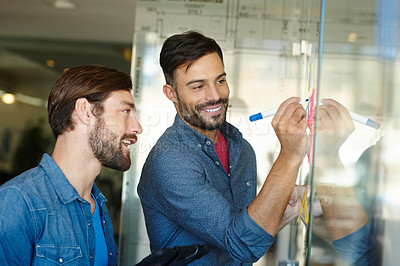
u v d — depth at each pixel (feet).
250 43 7.43
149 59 7.43
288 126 3.31
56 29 9.55
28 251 3.13
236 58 7.44
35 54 9.76
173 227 4.03
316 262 2.39
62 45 9.78
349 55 1.87
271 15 7.39
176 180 3.85
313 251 2.45
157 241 4.11
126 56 9.47
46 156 3.37
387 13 1.65
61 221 3.25
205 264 3.80
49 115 3.49
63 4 8.90
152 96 7.25
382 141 1.70
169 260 2.89
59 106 3.40
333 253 2.14
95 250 3.49
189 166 3.90
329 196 2.19
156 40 7.48
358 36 1.80
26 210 3.11
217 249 3.89
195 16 7.48
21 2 8.99
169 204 3.91
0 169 9.95
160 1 7.52
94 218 3.64
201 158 4.08
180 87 4.29
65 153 3.42
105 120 3.46
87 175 3.48
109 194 7.66
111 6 8.64
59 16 9.28
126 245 7.27
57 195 3.28
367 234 1.85
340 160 2.05
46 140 10.02
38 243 3.16
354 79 1.84
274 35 7.40
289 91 7.31
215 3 7.49
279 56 7.38
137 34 7.50
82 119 3.41
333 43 2.05
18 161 9.96
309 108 2.87
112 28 9.15
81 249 3.30
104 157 3.49
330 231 2.16
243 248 3.49
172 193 3.87
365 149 1.82
